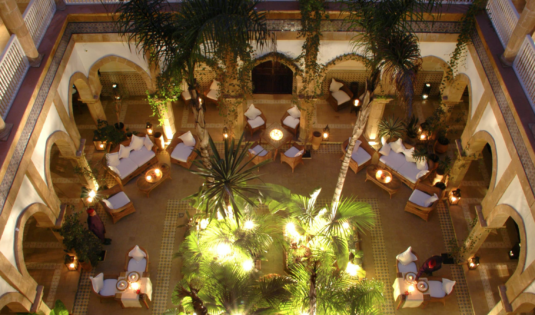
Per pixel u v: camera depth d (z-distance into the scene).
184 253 11.07
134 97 19.53
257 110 17.89
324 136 17.27
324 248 10.91
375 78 10.28
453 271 14.18
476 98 13.58
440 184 15.56
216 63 14.32
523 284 10.65
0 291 9.95
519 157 10.66
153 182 15.70
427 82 19.23
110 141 17.00
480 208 12.97
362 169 16.92
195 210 15.59
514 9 12.03
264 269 14.20
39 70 12.11
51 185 12.73
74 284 13.77
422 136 17.09
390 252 14.63
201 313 8.43
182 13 10.11
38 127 11.75
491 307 13.36
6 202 10.03
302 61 15.16
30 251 14.45
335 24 14.02
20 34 11.44
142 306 13.42
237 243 10.67
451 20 13.80
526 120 10.64
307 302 10.01
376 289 10.08
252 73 19.12
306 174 16.78
